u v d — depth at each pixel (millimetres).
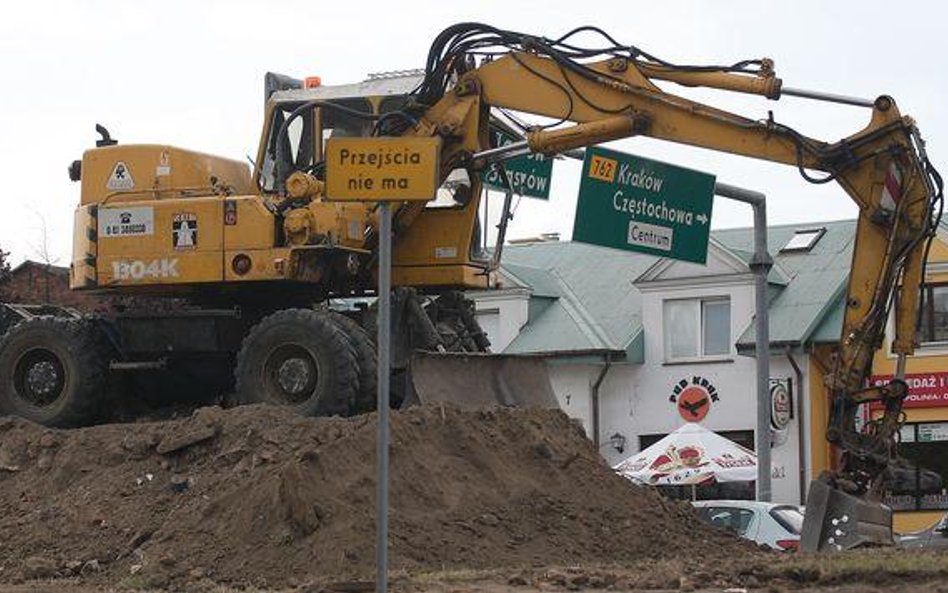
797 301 61500
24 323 30047
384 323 18094
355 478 24359
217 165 30328
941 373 59094
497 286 31031
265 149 29859
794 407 60375
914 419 59312
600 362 63406
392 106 29406
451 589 21281
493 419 26938
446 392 27766
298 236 28453
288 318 27750
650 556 25500
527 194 33938
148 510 25062
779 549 30391
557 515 25656
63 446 26891
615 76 27906
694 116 27406
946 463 58844
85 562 24281
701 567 22875
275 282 28828
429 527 24188
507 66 28625
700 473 49156
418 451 25359
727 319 62500
